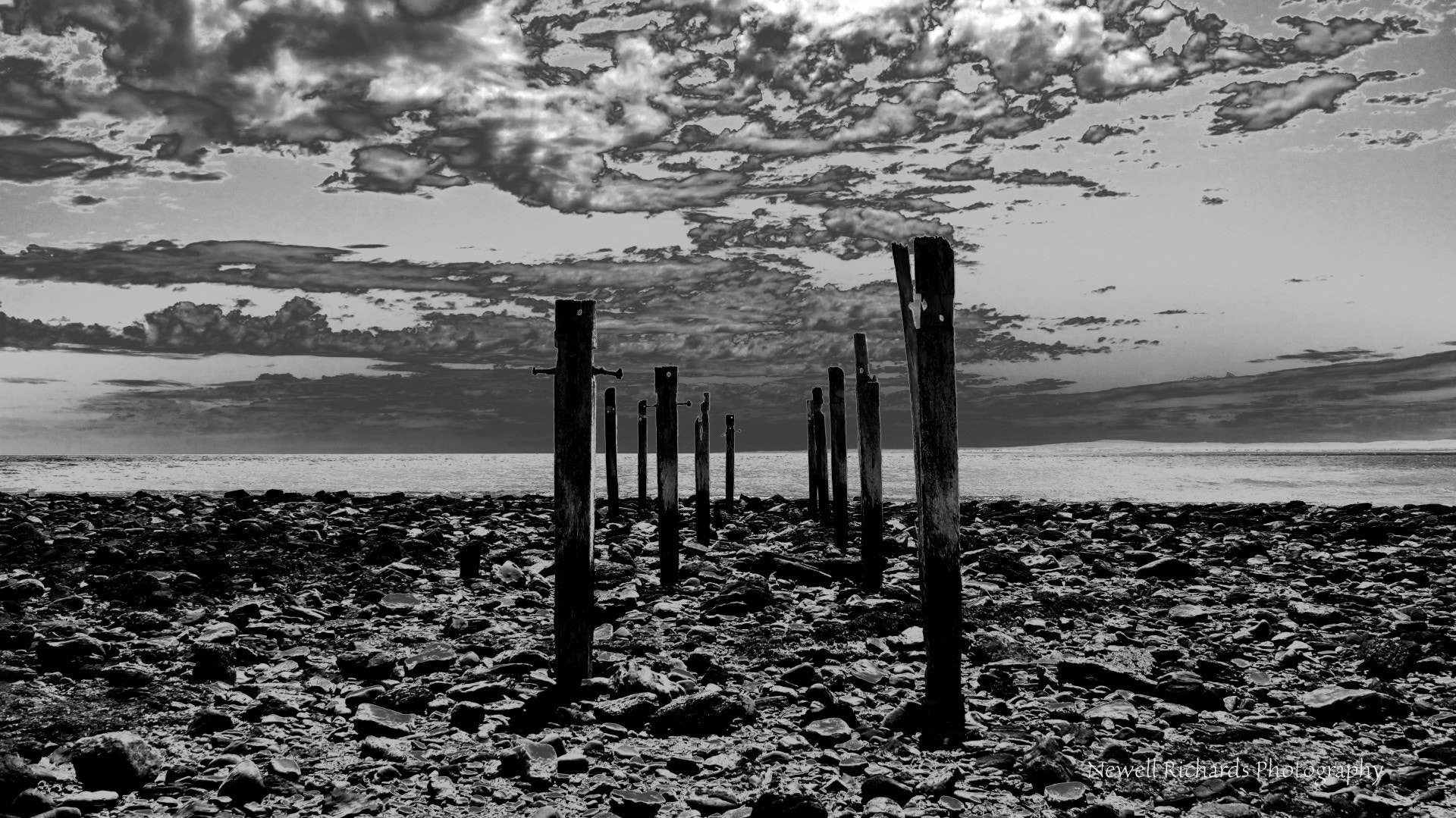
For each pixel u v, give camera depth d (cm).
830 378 1992
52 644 971
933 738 808
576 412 930
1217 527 2477
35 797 635
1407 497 4903
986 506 3031
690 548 1977
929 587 830
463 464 12275
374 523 2367
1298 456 16288
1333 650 1126
